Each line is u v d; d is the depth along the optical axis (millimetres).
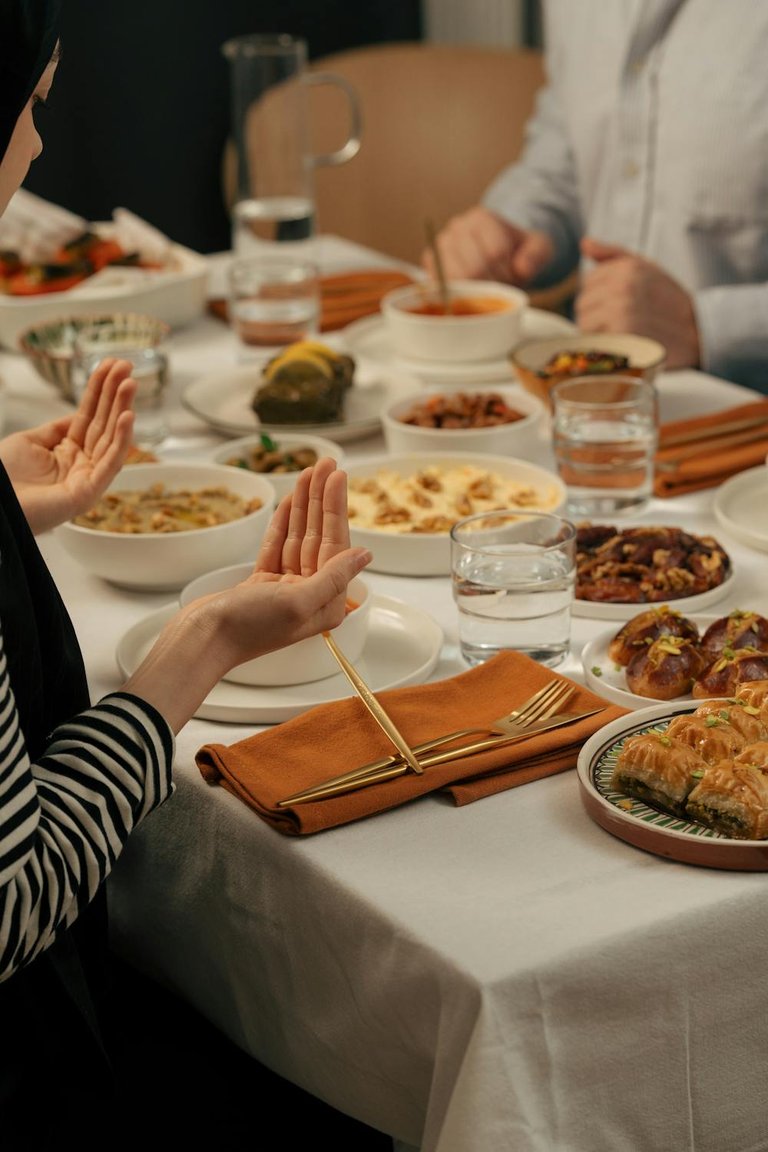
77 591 1456
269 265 2113
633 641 1193
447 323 2047
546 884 917
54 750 882
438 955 853
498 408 1760
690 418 1833
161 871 1150
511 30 4082
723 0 2654
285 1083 1252
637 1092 896
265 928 1029
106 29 3924
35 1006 1022
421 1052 900
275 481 1585
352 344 2174
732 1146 948
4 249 2289
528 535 1238
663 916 875
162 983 1245
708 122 2689
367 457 1771
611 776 1008
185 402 1878
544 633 1213
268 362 1928
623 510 1554
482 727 1095
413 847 969
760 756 969
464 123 3473
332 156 2590
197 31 4051
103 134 4027
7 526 976
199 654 931
